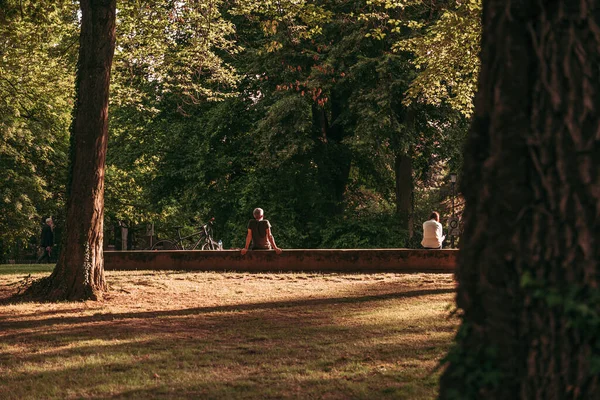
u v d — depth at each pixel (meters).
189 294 12.77
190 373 5.94
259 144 29.11
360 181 34.62
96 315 9.99
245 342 7.53
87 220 12.14
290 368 6.09
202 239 24.95
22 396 5.19
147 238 42.44
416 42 20.38
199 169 30.45
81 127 12.20
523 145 3.12
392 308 10.26
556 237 3.02
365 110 26.28
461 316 3.32
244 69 28.88
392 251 17.91
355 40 26.02
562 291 2.97
